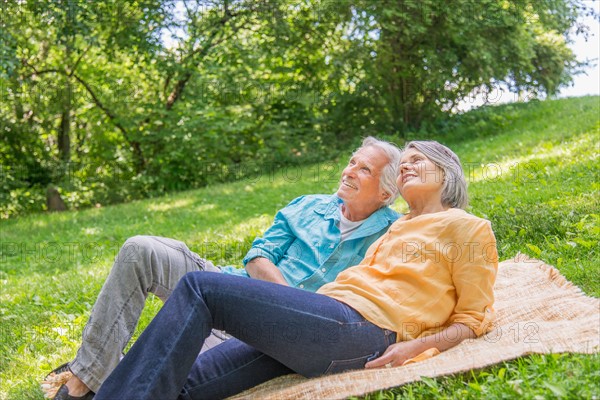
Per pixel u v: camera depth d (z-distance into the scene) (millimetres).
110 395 2555
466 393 2535
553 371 2559
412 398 2537
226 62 16031
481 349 2783
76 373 2910
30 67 15664
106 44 15242
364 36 15656
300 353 2789
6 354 4680
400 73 15492
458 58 15312
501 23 14648
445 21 14695
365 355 2840
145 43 15141
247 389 2914
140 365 2588
